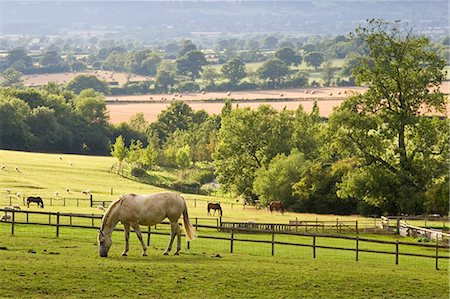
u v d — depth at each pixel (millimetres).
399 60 81500
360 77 82125
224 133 112812
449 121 82188
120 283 31953
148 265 35156
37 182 108438
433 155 83688
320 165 91812
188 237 39719
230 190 110938
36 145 173625
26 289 30297
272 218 77375
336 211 90875
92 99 190500
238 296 31531
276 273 35250
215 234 55625
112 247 41812
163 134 194250
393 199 81562
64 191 100312
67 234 48594
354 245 53594
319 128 114250
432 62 81500
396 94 82438
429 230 59594
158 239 48156
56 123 177750
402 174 81125
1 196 88438
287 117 115125
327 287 33688
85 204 83938
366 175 80688
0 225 52125
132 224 38281
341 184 82750
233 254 41719
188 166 147250
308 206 92625
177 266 35250
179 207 39281
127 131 191125
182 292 31453
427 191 78062
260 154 109500
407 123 80438
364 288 34000
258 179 97875
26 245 40562
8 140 169750
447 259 47312
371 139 82062
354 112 82688
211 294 31438
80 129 183750
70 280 31797
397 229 64375
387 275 36562
